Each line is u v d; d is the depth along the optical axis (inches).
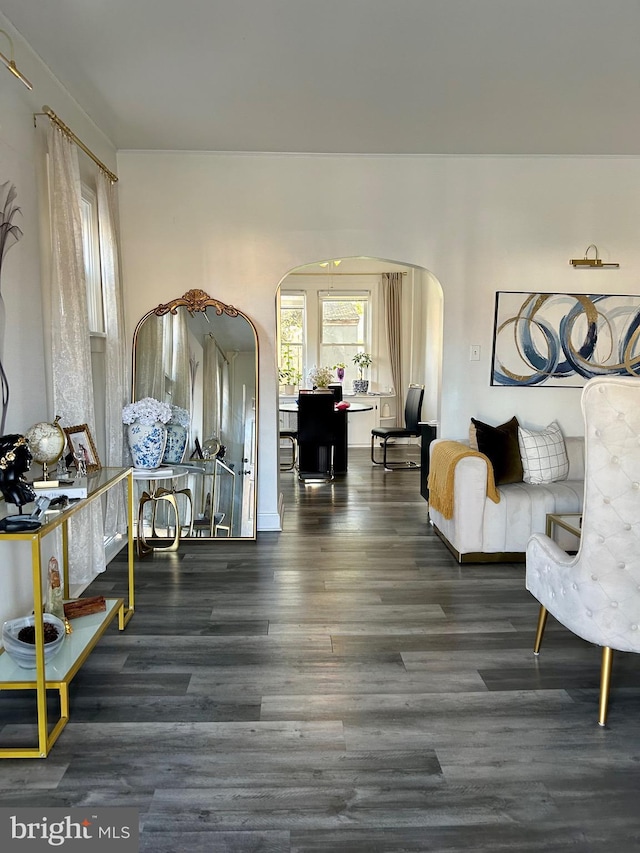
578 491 152.2
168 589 131.6
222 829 64.6
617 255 175.0
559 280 175.3
